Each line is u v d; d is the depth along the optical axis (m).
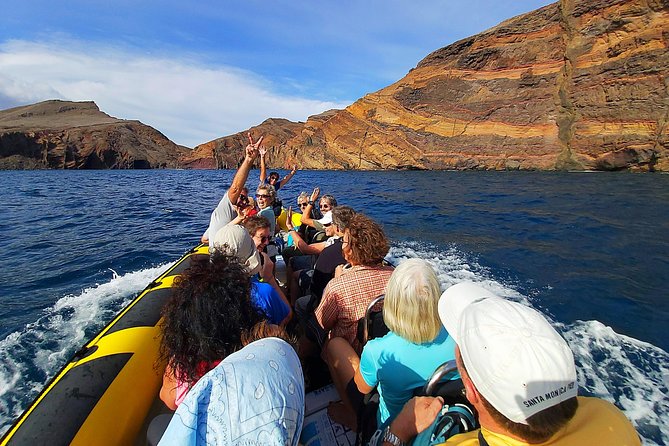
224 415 0.88
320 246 3.98
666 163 28.73
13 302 5.26
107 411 1.90
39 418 1.77
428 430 1.25
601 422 0.94
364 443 1.71
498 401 0.90
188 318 1.32
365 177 37.66
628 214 11.91
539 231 9.91
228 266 1.47
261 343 1.06
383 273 2.18
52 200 19.38
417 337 1.54
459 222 11.73
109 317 4.75
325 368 2.55
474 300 1.28
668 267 6.50
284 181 7.57
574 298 5.23
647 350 3.86
